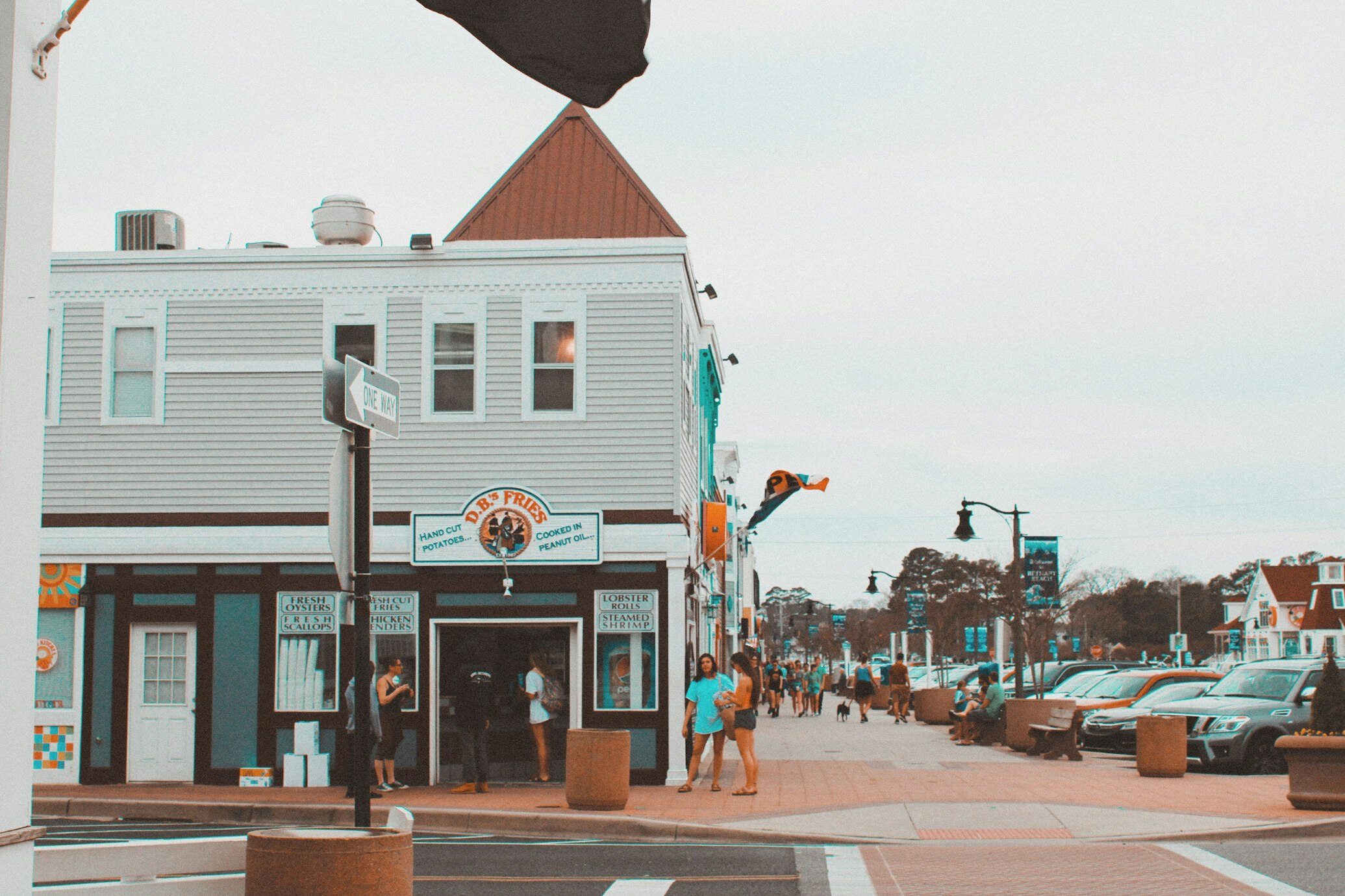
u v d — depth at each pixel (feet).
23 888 16.19
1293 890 33.83
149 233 74.28
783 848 43.16
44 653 65.00
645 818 48.24
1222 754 66.08
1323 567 329.11
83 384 65.92
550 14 21.66
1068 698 86.38
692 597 72.90
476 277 64.85
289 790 60.49
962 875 36.96
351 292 65.36
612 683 62.13
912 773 66.74
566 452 63.57
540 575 62.85
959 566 341.41
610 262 64.39
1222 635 398.62
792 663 196.34
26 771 16.48
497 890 35.14
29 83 17.12
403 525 63.62
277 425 65.05
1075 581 240.12
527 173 70.49
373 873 19.85
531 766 63.87
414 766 62.39
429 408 64.28
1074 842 43.29
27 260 16.96
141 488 65.10
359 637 24.73
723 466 165.27
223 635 64.08
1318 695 50.21
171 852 20.27
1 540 16.20
